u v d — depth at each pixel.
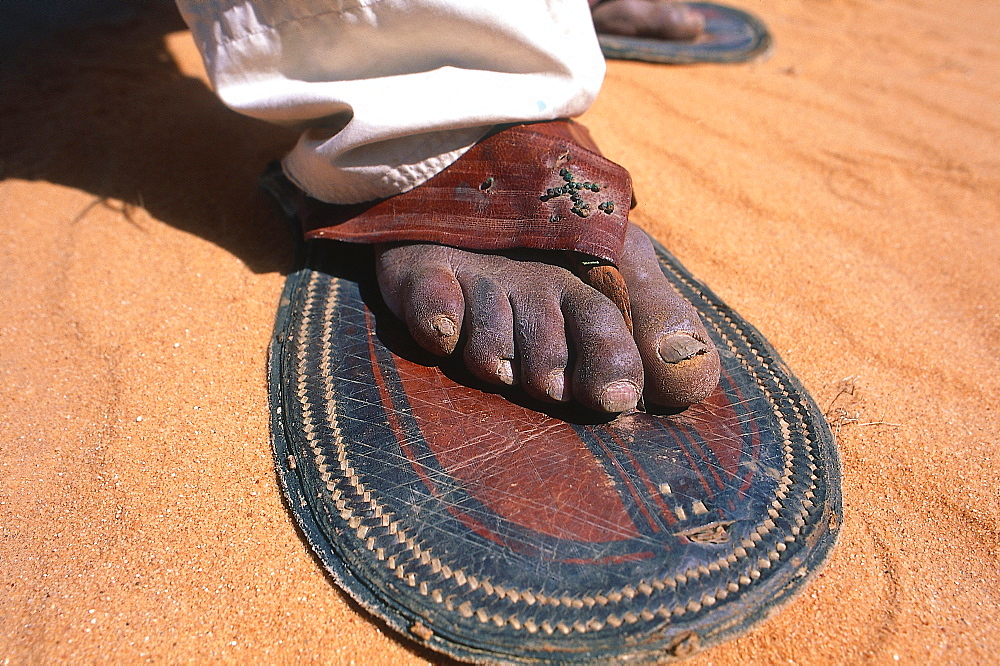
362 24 0.34
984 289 0.43
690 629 0.26
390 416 0.31
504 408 0.32
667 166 0.52
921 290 0.43
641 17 0.71
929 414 0.35
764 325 0.39
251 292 0.39
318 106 0.36
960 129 0.63
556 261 0.33
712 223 0.47
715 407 0.32
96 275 0.39
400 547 0.28
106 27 0.67
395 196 0.36
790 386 0.34
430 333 0.32
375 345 0.34
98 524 0.30
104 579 0.28
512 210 0.33
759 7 0.93
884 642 0.28
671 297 0.31
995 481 0.33
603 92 0.62
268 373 0.34
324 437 0.31
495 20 0.33
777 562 0.28
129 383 0.34
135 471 0.31
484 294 0.32
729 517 0.29
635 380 0.29
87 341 0.36
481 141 0.34
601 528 0.28
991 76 0.76
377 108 0.34
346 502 0.29
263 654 0.27
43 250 0.41
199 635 0.27
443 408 0.32
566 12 0.34
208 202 0.45
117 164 0.47
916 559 0.30
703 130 0.58
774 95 0.67
